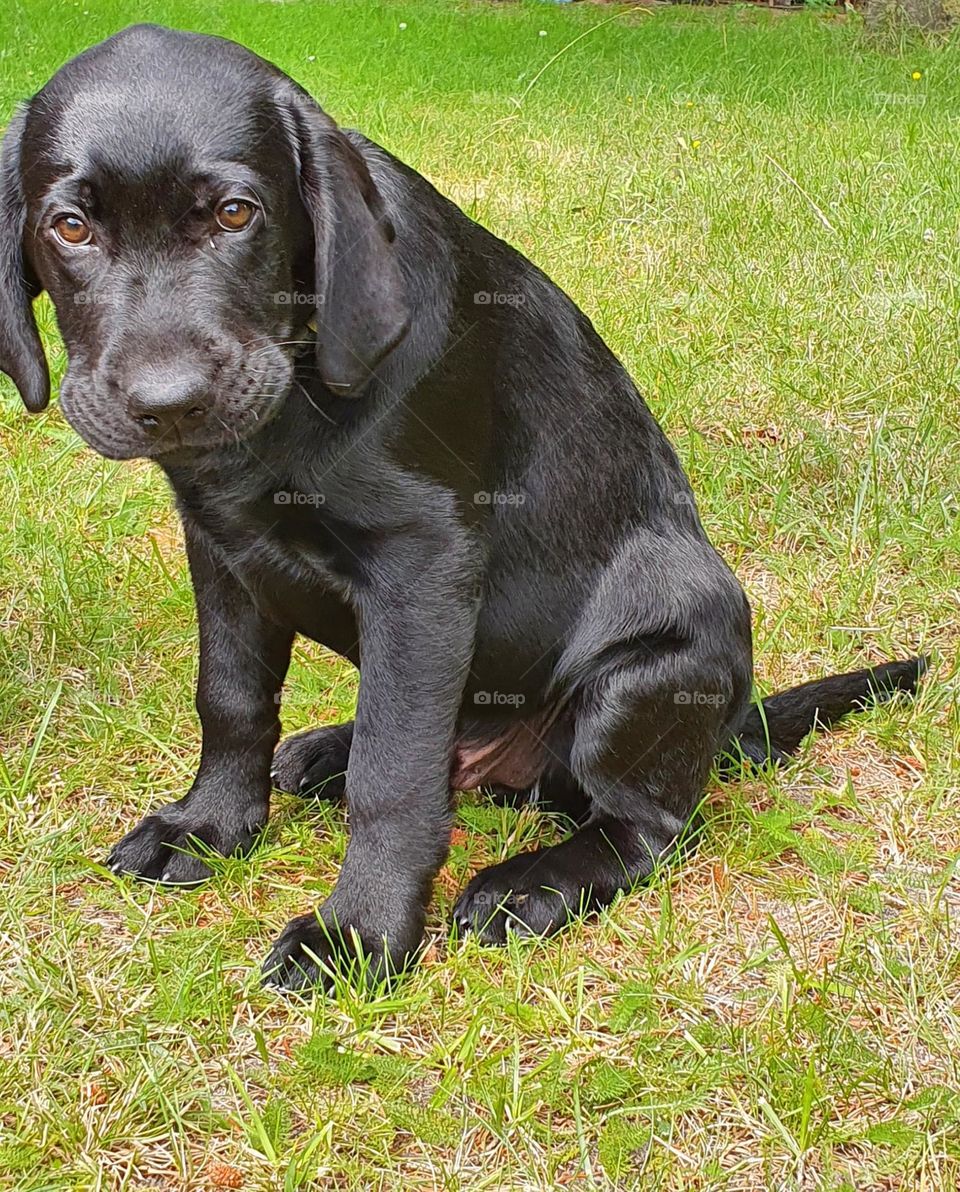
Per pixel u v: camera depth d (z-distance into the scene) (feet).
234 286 2.38
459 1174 2.33
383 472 2.53
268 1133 2.35
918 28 10.43
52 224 2.39
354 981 2.60
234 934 2.72
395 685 2.61
